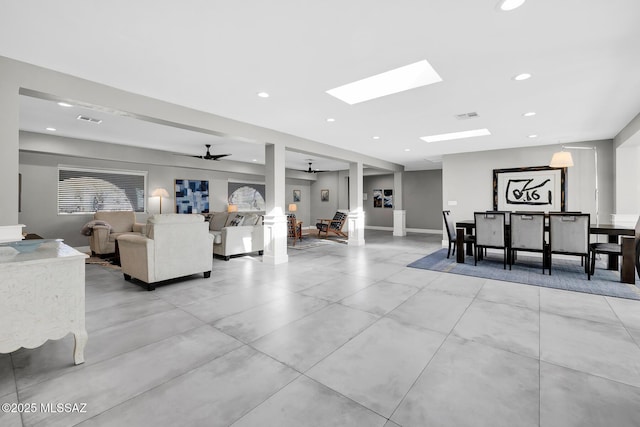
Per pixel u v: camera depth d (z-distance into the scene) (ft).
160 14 6.28
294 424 4.42
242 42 7.41
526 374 5.70
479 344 6.92
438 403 4.88
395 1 5.87
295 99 11.35
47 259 5.80
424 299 10.19
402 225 30.68
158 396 5.09
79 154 18.65
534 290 11.22
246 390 5.24
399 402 4.91
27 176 18.61
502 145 19.83
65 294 6.01
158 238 11.50
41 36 7.09
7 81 8.01
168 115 11.60
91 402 4.94
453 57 8.12
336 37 7.19
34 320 5.70
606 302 9.80
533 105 11.94
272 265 16.06
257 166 29.94
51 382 5.52
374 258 18.11
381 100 11.43
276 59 8.28
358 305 9.61
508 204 20.74
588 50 7.71
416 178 35.29
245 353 6.55
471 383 5.42
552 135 16.93
